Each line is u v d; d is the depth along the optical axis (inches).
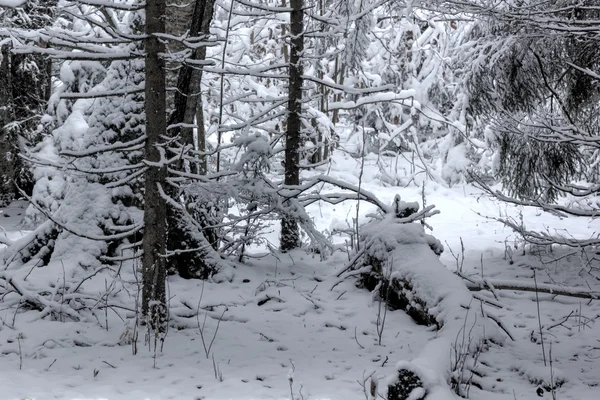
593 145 257.6
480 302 278.5
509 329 259.0
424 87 722.8
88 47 243.9
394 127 713.0
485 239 455.5
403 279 276.5
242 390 183.3
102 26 234.7
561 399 182.2
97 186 330.6
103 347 227.6
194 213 344.8
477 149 684.1
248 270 345.7
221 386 186.4
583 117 386.3
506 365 212.5
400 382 157.2
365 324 267.0
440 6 361.1
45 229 330.6
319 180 345.1
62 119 538.3
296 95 380.8
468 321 234.1
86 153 233.5
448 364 180.5
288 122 383.6
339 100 746.8
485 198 607.2
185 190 308.3
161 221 245.8
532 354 226.7
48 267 304.2
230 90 684.7
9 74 570.3
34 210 484.1
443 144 692.1
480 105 406.0
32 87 605.3
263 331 256.1
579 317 271.9
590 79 353.4
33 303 264.4
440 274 265.6
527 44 346.3
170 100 343.0
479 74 397.4
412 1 378.3
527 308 289.6
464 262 379.6
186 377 196.5
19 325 243.4
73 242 315.3
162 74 243.1
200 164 358.9
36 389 176.2
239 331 255.9
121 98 338.3
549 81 371.6
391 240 299.4
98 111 339.0
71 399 170.7
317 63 631.8
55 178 495.2
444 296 252.2
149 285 245.4
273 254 359.3
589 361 219.3
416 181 682.8
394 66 714.8
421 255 285.4
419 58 742.5
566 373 203.3
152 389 183.0
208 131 599.8
